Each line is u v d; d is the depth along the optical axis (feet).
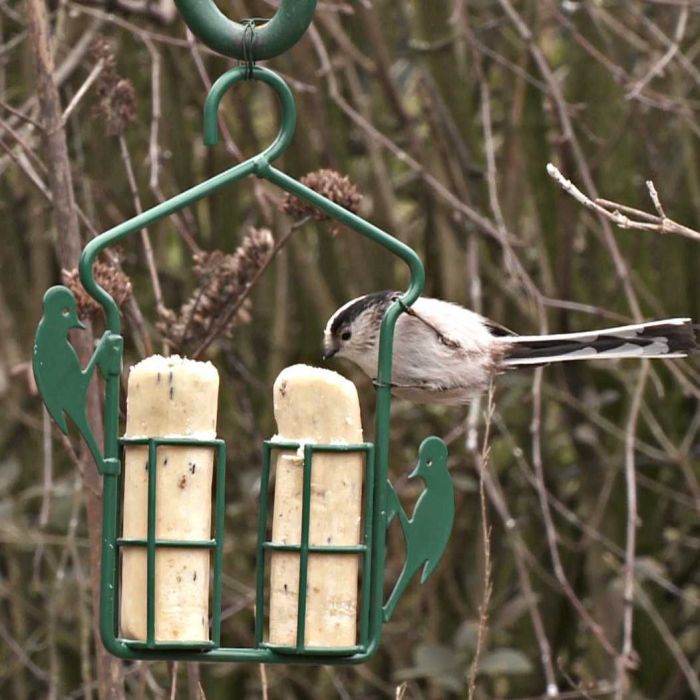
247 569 41.45
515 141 41.19
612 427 38.78
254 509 40.22
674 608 42.39
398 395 27.35
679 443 41.68
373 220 41.42
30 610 39.40
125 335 40.40
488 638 41.93
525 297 40.91
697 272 42.22
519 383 39.81
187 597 20.13
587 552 41.14
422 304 26.55
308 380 20.84
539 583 42.09
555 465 43.06
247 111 40.68
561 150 38.99
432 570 21.22
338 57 42.93
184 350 28.32
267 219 37.52
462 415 40.45
